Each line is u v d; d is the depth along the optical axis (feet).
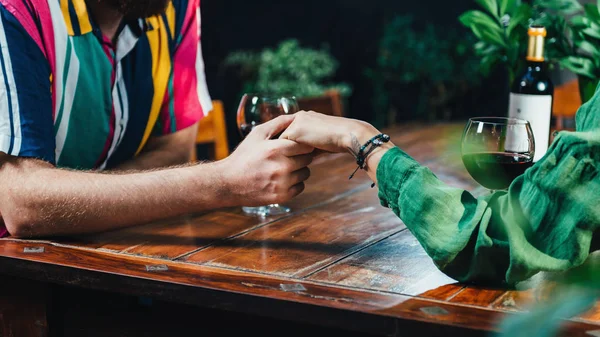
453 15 19.67
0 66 4.39
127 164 5.81
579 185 3.08
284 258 3.86
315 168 6.40
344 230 4.41
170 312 3.79
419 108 19.27
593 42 5.49
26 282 4.03
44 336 4.07
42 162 4.42
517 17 5.63
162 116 5.95
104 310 3.98
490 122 4.16
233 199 4.26
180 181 4.25
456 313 3.05
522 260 3.15
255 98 5.12
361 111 21.02
